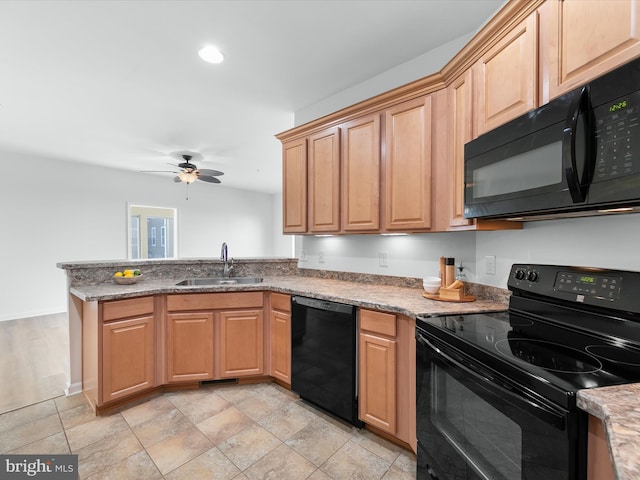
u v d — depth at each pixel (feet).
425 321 4.51
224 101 9.31
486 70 4.73
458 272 6.56
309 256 9.98
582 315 3.77
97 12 5.60
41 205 15.51
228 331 7.75
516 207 3.94
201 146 13.84
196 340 7.60
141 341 7.11
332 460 5.32
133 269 8.57
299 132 8.66
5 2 5.30
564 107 3.27
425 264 7.20
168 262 9.00
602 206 3.16
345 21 5.94
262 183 22.97
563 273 4.14
